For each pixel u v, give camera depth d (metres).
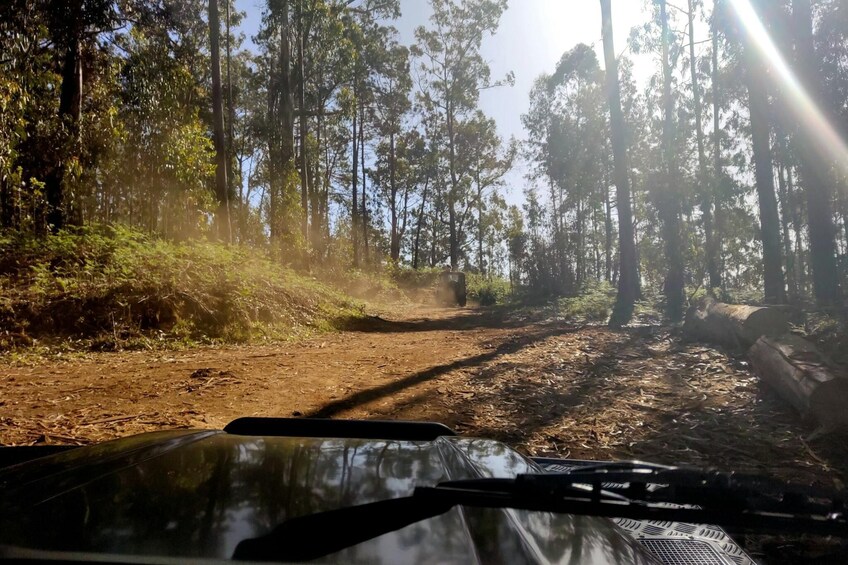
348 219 32.47
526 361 8.77
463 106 46.75
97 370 7.64
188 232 15.85
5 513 1.28
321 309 15.04
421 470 1.64
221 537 1.17
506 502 1.37
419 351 10.19
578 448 5.09
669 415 5.93
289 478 1.53
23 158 12.81
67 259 11.06
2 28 10.78
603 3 16.09
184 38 21.97
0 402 5.86
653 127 28.62
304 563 1.08
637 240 36.88
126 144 15.16
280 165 24.48
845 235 21.02
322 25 27.92
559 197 47.09
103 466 1.63
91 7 13.70
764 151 14.31
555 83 37.56
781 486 1.38
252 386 6.92
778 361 6.08
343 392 6.82
